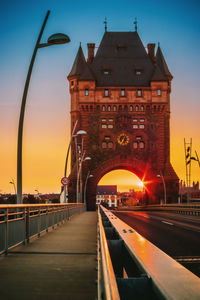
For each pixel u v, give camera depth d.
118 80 95.50
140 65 98.12
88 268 9.34
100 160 91.88
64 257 11.08
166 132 94.62
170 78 98.75
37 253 11.84
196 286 1.78
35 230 16.47
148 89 93.75
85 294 6.76
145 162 91.62
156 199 90.38
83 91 93.12
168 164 92.06
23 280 7.94
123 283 2.24
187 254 13.19
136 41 102.50
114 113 93.12
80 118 95.00
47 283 7.65
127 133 92.44
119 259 4.40
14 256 11.20
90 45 104.88
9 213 11.99
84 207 74.75
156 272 2.14
